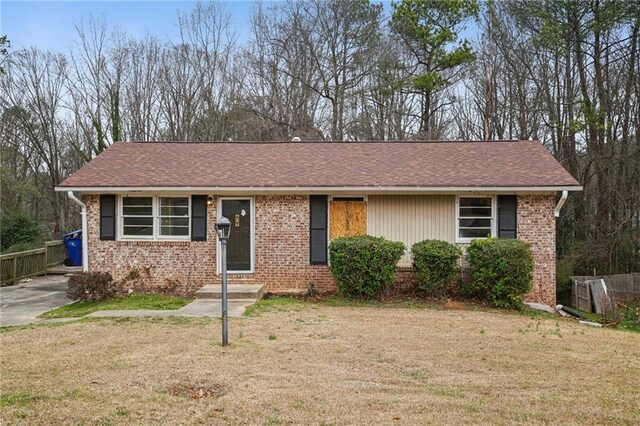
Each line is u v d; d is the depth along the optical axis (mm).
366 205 14086
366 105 29281
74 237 20344
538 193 13586
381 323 10289
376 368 7008
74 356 7449
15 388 5973
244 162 15281
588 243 20328
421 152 15891
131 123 29547
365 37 28844
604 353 8180
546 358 7742
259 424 4980
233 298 12766
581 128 20562
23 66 28984
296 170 14570
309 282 14031
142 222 14219
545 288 13641
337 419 5109
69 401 5543
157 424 4957
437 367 7117
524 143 16328
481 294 13133
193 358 7355
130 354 7574
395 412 5316
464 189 13289
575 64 22188
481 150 15844
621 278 17312
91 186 13688
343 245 13000
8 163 29547
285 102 29391
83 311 11617
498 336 9266
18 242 23609
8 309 12383
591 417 5270
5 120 29656
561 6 20688
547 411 5418
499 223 13711
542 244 13617
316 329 9578
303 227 14070
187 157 15727
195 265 14117
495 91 26531
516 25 23734
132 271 13992
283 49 29516
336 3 28969
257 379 6395
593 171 21875
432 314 11508
